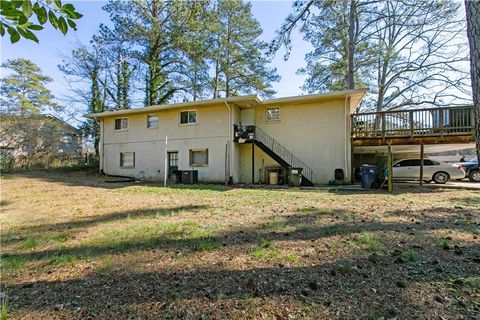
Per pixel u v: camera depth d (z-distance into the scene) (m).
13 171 16.36
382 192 9.66
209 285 2.52
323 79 20.55
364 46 18.44
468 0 2.41
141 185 12.51
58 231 4.70
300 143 14.23
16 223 5.33
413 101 18.92
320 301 2.18
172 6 19.23
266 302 2.19
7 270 3.02
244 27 22.41
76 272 2.94
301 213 5.78
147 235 4.26
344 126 13.34
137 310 2.14
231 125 14.45
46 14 1.51
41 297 2.39
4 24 1.49
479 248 3.26
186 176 13.91
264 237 4.01
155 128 16.23
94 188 10.99
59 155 20.31
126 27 19.11
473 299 2.13
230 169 14.28
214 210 6.30
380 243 3.55
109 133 17.39
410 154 16.56
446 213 5.48
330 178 13.47
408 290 2.31
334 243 3.62
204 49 20.44
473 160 17.33
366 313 1.99
